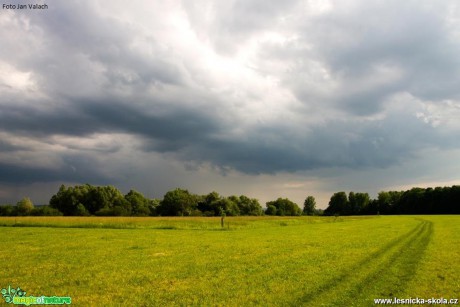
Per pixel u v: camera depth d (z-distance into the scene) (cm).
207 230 6700
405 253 2981
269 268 2419
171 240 4544
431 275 2080
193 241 4406
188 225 7569
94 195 17450
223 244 4025
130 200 18488
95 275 2236
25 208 15212
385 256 2816
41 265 2608
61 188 17575
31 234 5466
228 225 7544
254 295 1720
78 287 1930
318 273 2198
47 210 15375
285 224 8856
